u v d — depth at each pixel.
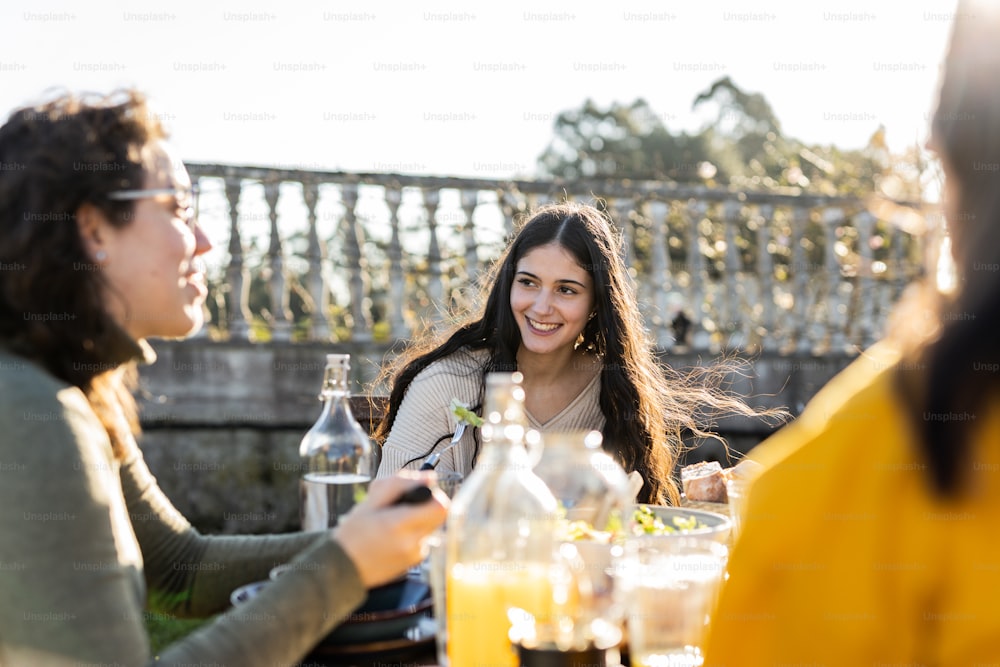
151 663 1.12
